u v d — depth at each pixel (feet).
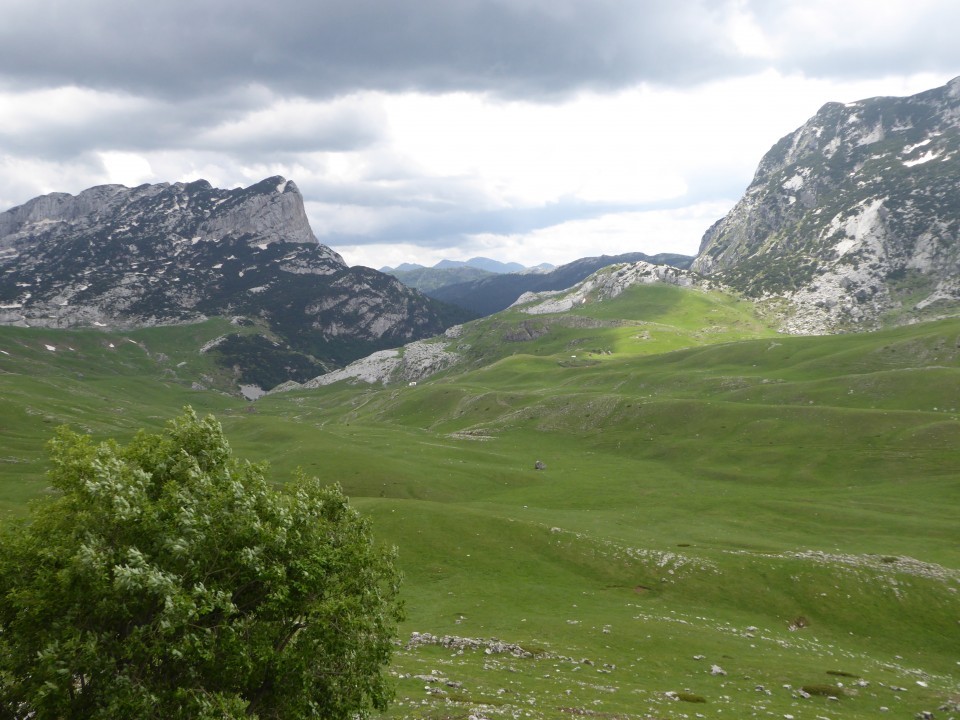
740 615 232.32
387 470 438.81
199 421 107.14
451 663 160.66
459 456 538.47
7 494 364.79
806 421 540.11
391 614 109.19
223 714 78.07
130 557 78.48
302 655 89.92
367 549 108.88
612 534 312.71
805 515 354.13
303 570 93.40
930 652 210.79
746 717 132.67
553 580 253.44
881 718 142.10
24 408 633.61
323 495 118.01
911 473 421.18
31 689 75.20
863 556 272.51
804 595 242.99
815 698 154.30
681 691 151.02
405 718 111.86
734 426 569.23
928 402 559.38
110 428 628.69
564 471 494.18
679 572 258.16
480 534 287.89
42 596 78.07
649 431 613.11
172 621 78.07
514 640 187.21
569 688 144.46
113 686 75.92
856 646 213.66
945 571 253.85
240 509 91.56
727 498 394.73
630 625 204.95
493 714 115.14
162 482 96.27
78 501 84.89
